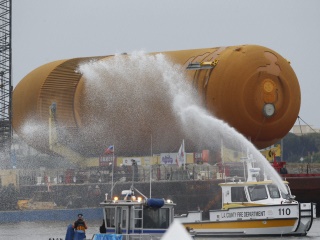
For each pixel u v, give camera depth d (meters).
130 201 117.56
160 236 115.81
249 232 153.38
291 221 152.75
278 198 154.75
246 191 154.75
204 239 154.75
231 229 154.00
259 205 153.50
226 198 156.25
